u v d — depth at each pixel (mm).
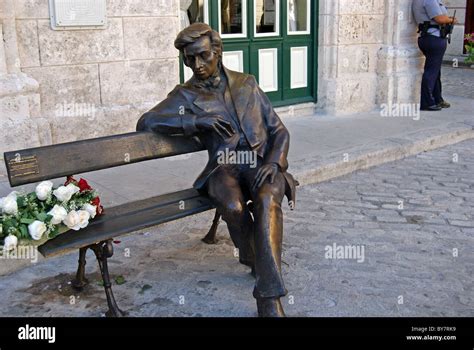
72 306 3322
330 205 5055
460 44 16578
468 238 4301
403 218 4730
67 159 3115
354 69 8375
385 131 7266
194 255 3984
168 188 4988
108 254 3078
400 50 8523
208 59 3363
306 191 5441
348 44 8203
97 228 3105
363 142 6676
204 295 3428
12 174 2953
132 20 6141
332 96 8211
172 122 3334
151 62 6367
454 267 3801
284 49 7965
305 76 8281
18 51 5480
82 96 5965
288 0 7895
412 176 5945
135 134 3340
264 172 3234
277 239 2979
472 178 5871
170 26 6422
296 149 6336
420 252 4043
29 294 3475
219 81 3473
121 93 6223
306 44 8188
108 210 3373
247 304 3318
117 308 3168
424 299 3367
